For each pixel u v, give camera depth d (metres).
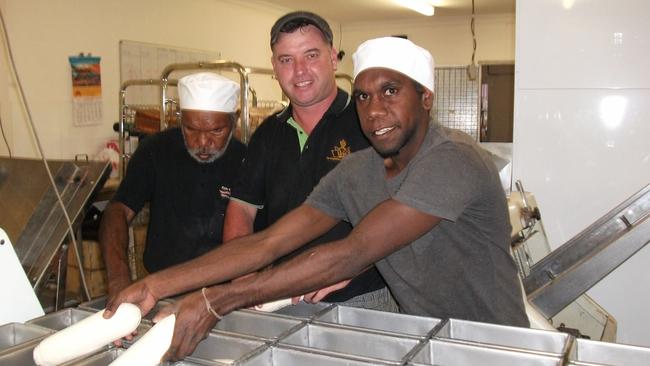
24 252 1.51
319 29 1.69
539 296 1.92
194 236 2.01
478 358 0.89
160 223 2.04
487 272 1.21
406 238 1.08
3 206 1.62
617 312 2.53
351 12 7.49
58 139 4.34
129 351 0.86
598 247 1.97
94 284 2.88
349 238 1.06
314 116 1.75
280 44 1.68
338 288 1.28
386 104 1.14
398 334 0.96
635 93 2.44
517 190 2.35
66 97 4.39
